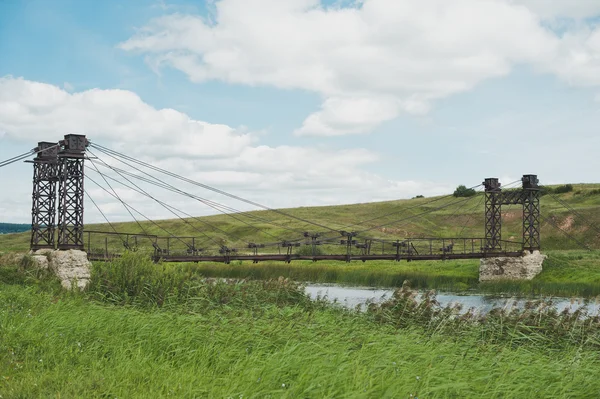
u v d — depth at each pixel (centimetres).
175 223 13425
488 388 1130
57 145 4447
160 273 2636
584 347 1859
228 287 2677
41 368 1224
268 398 1020
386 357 1252
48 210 4425
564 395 1105
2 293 2303
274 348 1430
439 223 13112
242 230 12231
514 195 7206
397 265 7462
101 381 1121
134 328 1593
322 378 1046
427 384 1044
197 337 1510
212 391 1062
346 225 12962
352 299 4334
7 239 11419
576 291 5038
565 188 13488
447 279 6053
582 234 10456
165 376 1193
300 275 6153
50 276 3772
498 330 1994
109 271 2703
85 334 1531
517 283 5653
